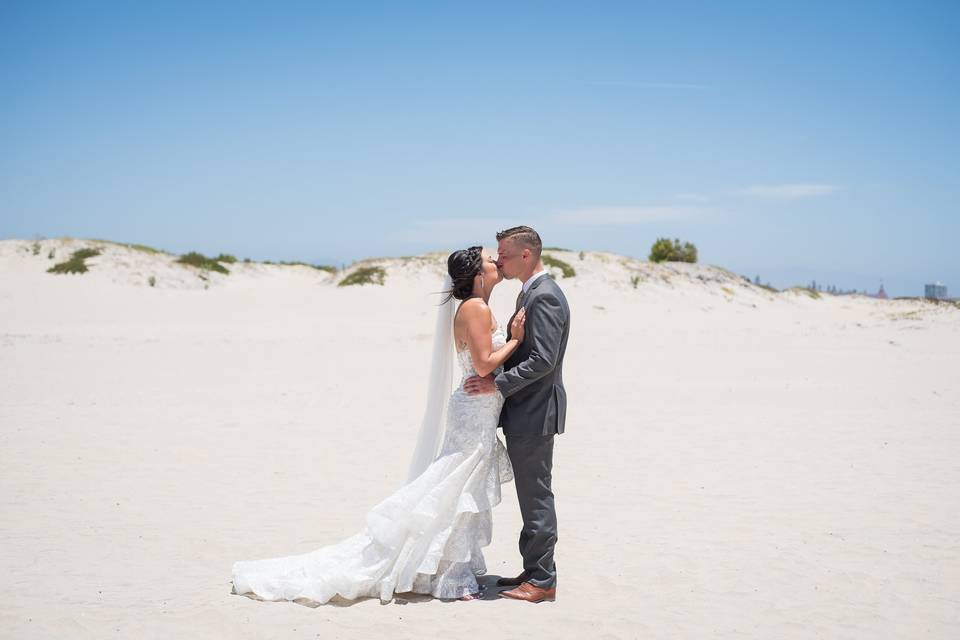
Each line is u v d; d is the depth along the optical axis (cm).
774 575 520
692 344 2361
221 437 997
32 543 588
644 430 1054
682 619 447
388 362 1834
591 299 4000
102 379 1484
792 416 1153
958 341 2373
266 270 4978
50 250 4022
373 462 870
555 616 453
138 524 640
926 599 475
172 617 445
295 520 653
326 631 428
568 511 687
